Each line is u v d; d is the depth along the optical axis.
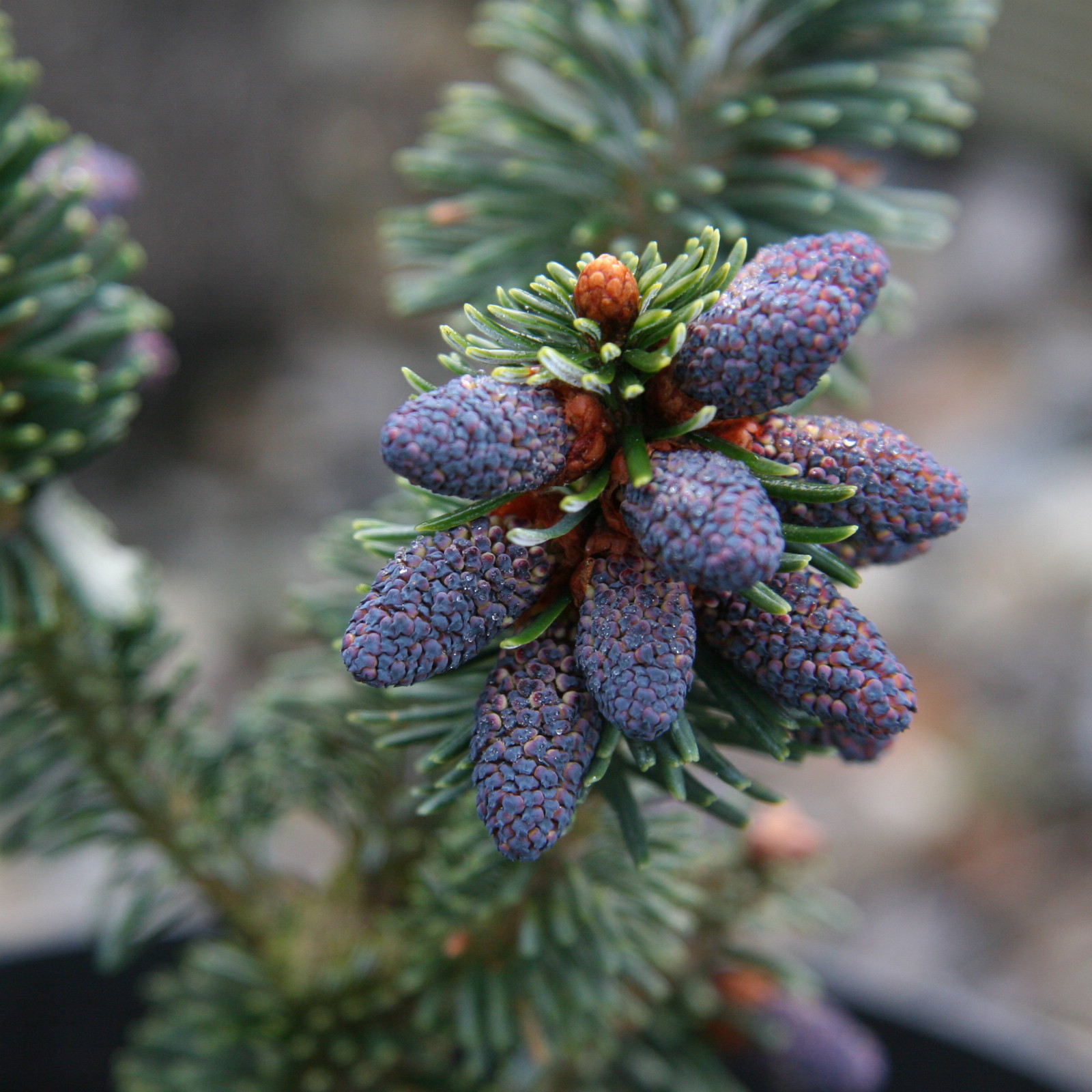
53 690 0.19
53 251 0.18
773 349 0.13
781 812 0.20
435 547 0.13
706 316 0.13
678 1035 0.22
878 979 0.27
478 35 0.19
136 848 0.20
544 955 0.17
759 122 0.18
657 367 0.13
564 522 0.14
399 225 0.19
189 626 0.55
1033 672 0.53
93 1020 0.27
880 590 0.57
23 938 0.29
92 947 0.27
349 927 0.20
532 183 0.18
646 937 0.17
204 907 0.21
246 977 0.21
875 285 0.13
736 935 0.20
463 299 0.18
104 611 0.18
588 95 0.19
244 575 0.59
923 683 0.54
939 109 0.18
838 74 0.18
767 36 0.18
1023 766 0.50
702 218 0.18
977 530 0.59
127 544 0.62
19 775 0.19
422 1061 0.21
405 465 0.13
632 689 0.13
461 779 0.14
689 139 0.19
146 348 0.19
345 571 0.18
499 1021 0.17
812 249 0.13
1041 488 0.61
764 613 0.14
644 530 0.13
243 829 0.20
